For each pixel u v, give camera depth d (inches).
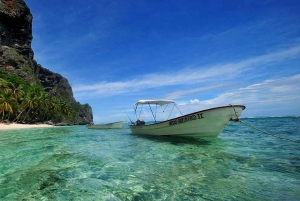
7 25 2869.1
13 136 692.7
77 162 258.5
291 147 351.9
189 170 216.7
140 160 267.7
